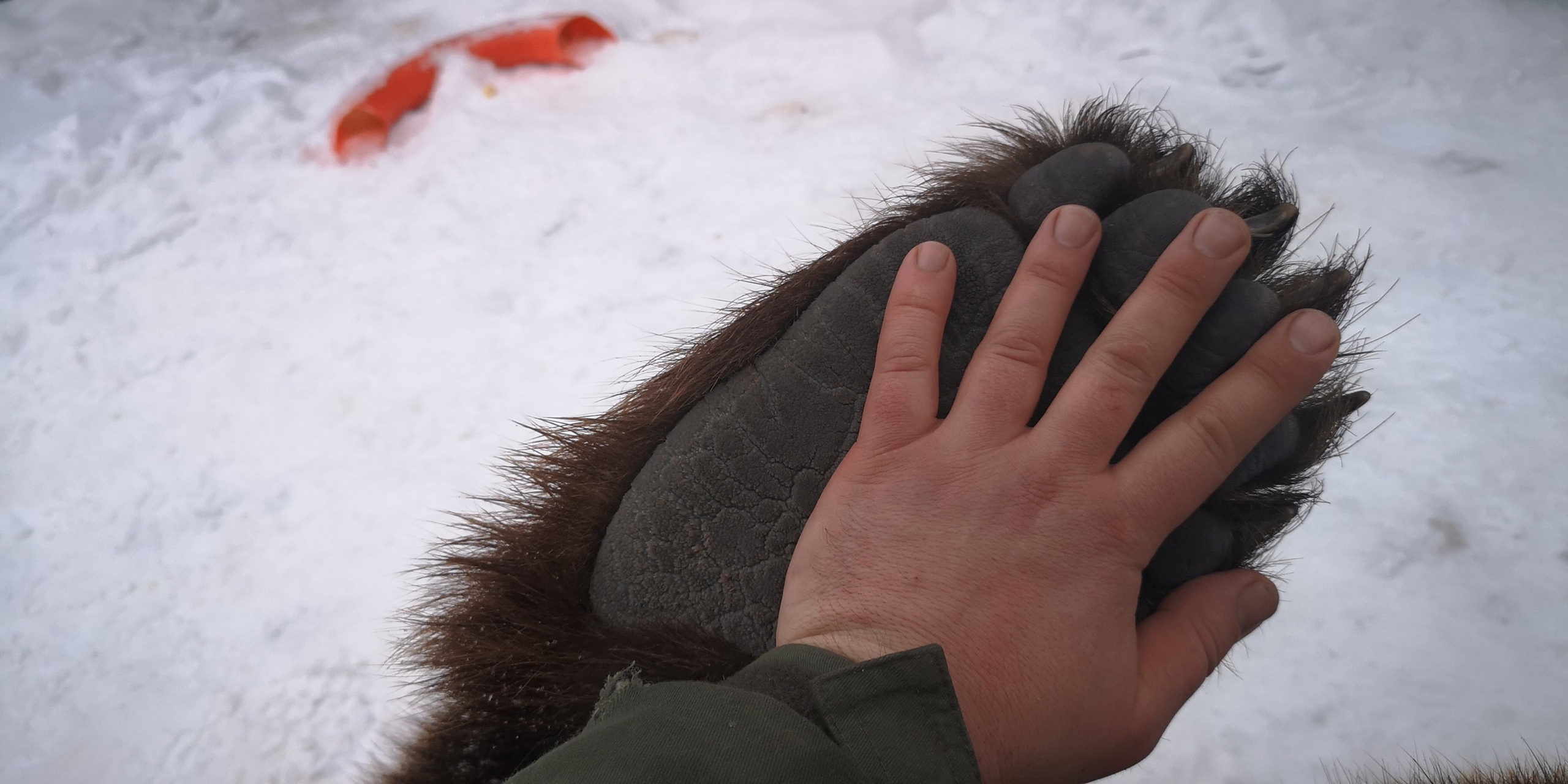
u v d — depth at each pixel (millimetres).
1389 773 982
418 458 1344
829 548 480
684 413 586
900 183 1544
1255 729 1037
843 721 407
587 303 1473
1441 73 1653
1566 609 1087
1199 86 1681
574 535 583
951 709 416
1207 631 503
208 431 1420
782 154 1641
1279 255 571
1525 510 1156
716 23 1938
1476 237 1407
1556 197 1453
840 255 595
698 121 1725
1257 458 542
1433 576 1124
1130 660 466
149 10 2133
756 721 401
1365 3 1760
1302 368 481
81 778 1131
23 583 1304
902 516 475
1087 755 457
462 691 561
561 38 1902
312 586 1252
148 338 1550
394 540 1272
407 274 1563
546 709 542
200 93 1919
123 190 1767
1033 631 453
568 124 1758
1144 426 530
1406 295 1351
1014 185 571
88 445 1432
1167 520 473
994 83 1724
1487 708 1022
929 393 506
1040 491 469
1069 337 532
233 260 1632
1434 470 1196
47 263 1670
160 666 1205
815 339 563
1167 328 480
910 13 1882
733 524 554
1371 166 1512
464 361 1434
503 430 1352
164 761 1129
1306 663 1075
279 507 1327
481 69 1853
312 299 1553
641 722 403
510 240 1581
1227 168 1501
